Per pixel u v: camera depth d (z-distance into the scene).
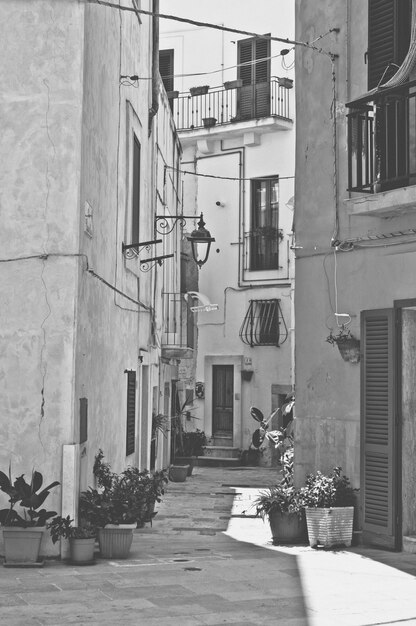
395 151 11.89
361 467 12.34
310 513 12.20
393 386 11.93
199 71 32.81
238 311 32.19
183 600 8.64
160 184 22.75
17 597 8.62
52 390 11.01
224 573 10.05
